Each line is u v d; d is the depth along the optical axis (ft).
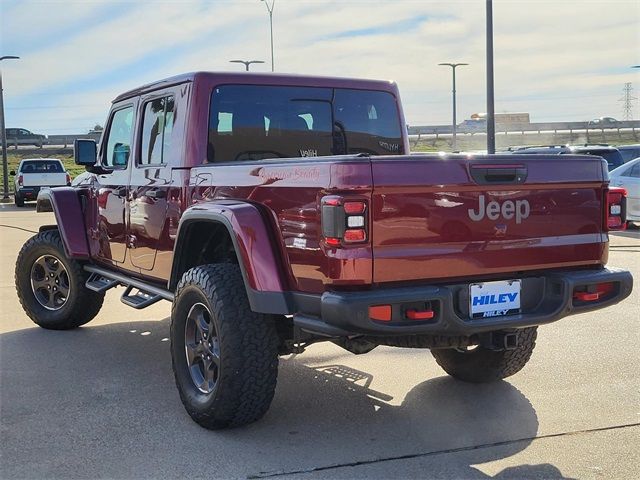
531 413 15.07
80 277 22.17
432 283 12.52
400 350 20.16
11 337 22.09
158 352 20.27
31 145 200.23
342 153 18.61
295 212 12.64
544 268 13.60
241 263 13.29
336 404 15.78
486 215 12.78
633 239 44.37
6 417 14.97
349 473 12.24
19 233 53.01
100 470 12.41
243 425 14.15
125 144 19.95
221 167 14.87
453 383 17.17
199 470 12.38
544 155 13.39
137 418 14.93
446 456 12.95
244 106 17.04
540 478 12.03
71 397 16.28
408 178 11.96
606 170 14.14
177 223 16.43
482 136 186.91
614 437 13.73
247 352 13.38
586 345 20.16
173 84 17.17
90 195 21.52
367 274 11.77
